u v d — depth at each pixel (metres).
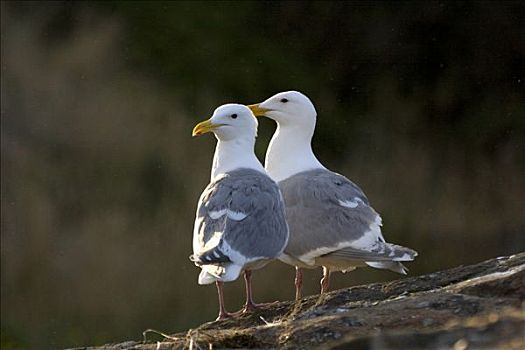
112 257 17.00
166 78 21.25
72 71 20.17
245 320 9.12
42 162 18.55
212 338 7.70
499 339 6.93
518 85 23.25
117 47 21.33
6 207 17.80
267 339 7.62
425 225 19.39
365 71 23.61
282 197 10.01
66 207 17.94
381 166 21.17
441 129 22.70
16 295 16.92
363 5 23.94
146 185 18.28
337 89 23.30
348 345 7.22
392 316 7.57
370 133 22.19
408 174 20.83
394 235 19.30
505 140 22.42
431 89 23.38
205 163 18.34
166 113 19.41
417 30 23.77
